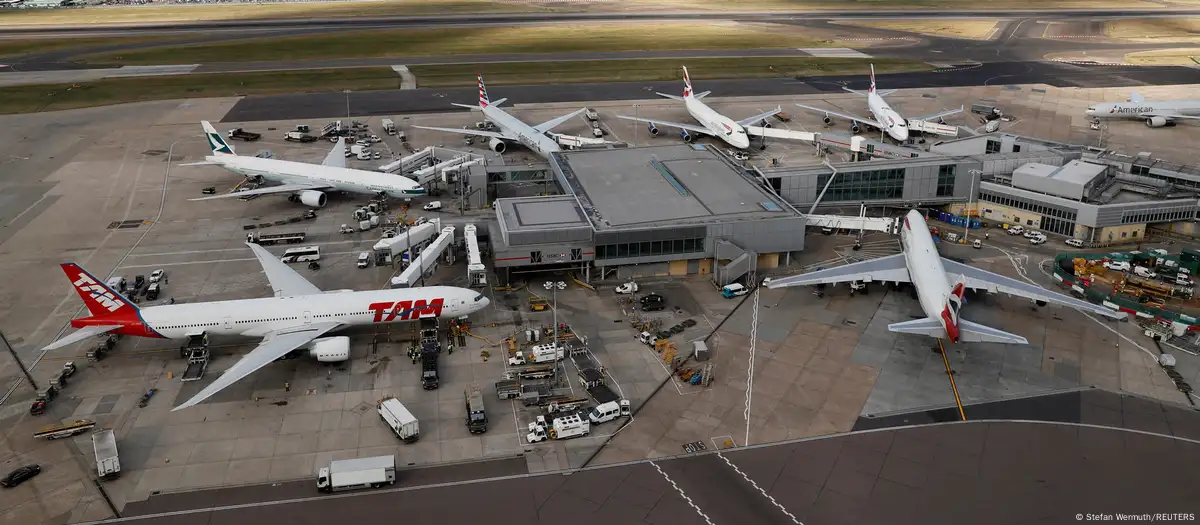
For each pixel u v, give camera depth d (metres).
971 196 129.38
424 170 139.25
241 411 74.94
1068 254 111.44
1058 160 133.12
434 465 67.81
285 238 116.25
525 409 76.12
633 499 63.78
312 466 67.50
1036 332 90.12
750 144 172.12
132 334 81.44
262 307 83.50
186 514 61.62
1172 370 82.12
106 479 65.50
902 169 127.38
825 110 190.25
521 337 88.94
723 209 109.81
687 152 137.00
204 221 125.69
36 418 73.38
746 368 82.75
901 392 78.38
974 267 102.88
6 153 161.25
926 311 85.44
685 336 89.31
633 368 82.56
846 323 92.31
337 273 106.25
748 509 62.59
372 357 84.56
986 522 60.91
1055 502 63.06
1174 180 129.00
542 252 100.44
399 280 93.69
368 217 126.06
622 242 101.38
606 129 184.12
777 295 99.75
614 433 72.31
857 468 67.31
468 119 192.38
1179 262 104.44
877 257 111.81
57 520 60.97
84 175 148.25
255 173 136.62
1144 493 64.06
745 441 71.00
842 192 128.50
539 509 62.66
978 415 74.56
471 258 100.81
